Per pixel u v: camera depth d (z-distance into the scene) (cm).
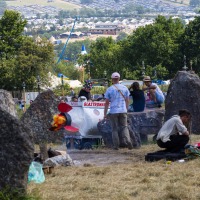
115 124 1936
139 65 8181
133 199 1243
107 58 8925
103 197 1260
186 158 1603
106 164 1658
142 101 2130
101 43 9850
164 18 8612
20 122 1217
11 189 1206
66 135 2062
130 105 2142
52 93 1705
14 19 8131
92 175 1468
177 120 1650
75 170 1538
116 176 1440
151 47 8212
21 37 8062
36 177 1415
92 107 2094
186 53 8138
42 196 1262
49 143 1684
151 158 1650
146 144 2039
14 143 1209
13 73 7331
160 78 7944
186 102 2136
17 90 7400
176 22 8675
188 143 1775
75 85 7419
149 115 2094
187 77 2145
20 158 1209
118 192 1287
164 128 1658
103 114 2111
